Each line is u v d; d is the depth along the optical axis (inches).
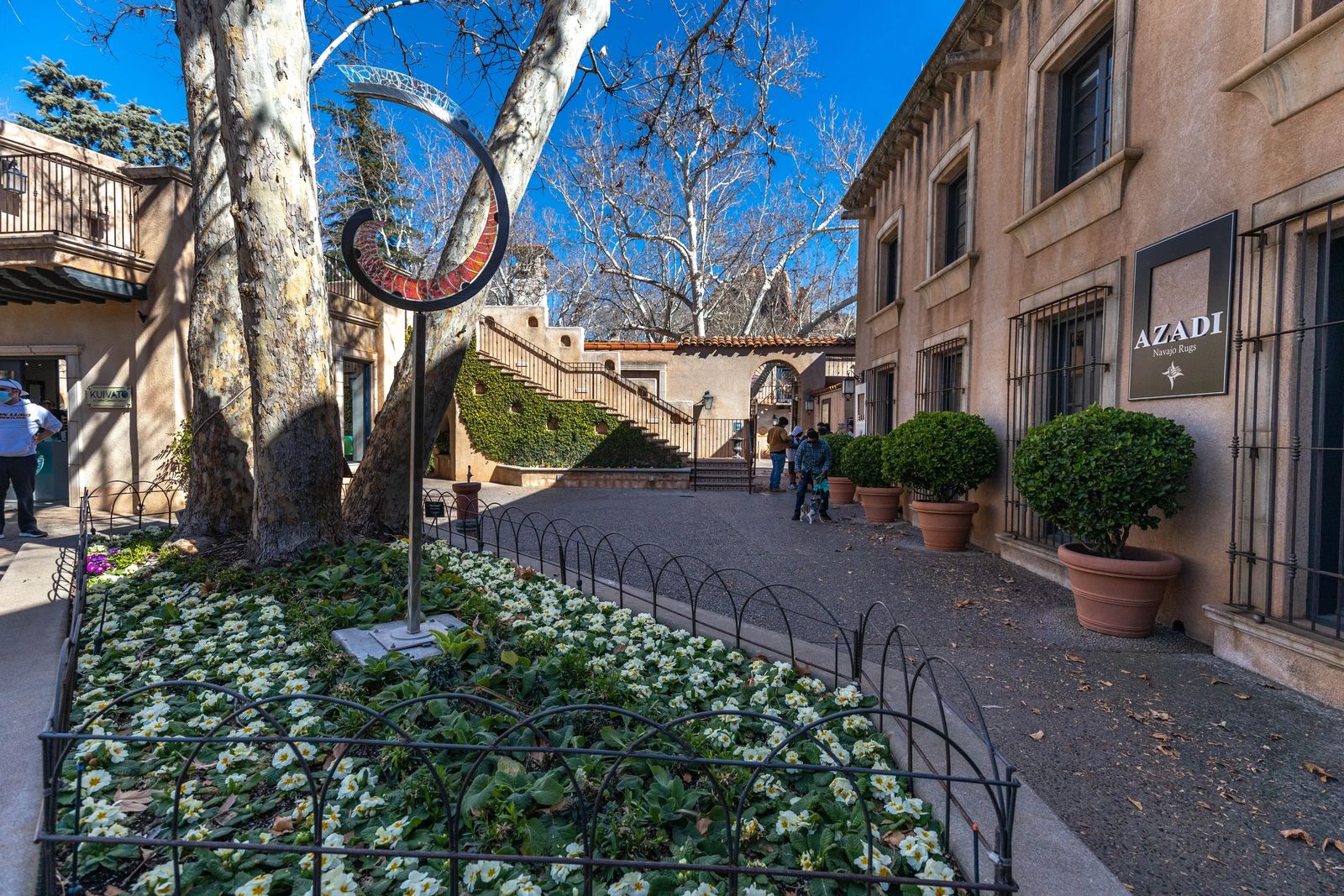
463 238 266.2
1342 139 135.3
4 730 109.2
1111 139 211.8
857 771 67.9
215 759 103.7
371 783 94.4
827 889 78.4
